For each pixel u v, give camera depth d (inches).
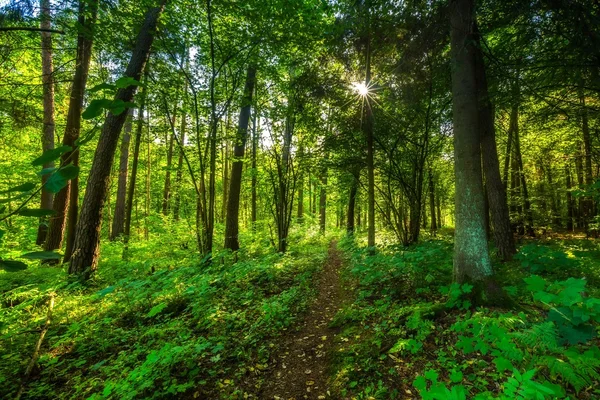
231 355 148.9
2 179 481.1
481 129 294.2
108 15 251.4
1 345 152.8
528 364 100.4
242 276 251.0
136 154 465.4
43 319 177.6
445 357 125.1
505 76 250.8
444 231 716.0
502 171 585.0
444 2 201.5
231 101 338.3
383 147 368.5
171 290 213.8
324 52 316.5
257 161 444.8
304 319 194.4
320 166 398.3
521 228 552.7
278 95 385.1
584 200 604.7
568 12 172.9
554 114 296.7
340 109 355.6
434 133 395.5
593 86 237.8
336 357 142.7
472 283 165.2
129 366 138.5
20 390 119.9
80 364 141.5
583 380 88.0
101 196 262.1
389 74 278.2
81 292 218.8
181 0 267.9
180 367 138.6
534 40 229.8
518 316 130.0
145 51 257.8
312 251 459.5
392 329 152.3
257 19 273.3
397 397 111.5
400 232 388.5
